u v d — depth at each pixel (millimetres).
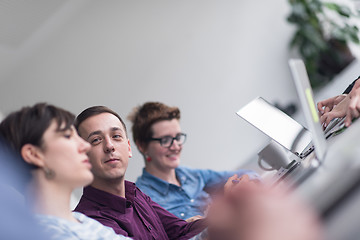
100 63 4203
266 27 4297
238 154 4145
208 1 4281
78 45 4176
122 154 1355
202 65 4273
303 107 910
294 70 900
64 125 902
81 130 1354
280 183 985
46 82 4188
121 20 4199
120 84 4215
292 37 4223
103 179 1339
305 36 4000
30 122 875
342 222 555
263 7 4301
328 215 573
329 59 3879
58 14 3916
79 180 901
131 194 1440
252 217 520
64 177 887
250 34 4297
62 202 907
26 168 870
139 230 1362
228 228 524
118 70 4219
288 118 1313
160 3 4246
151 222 1446
